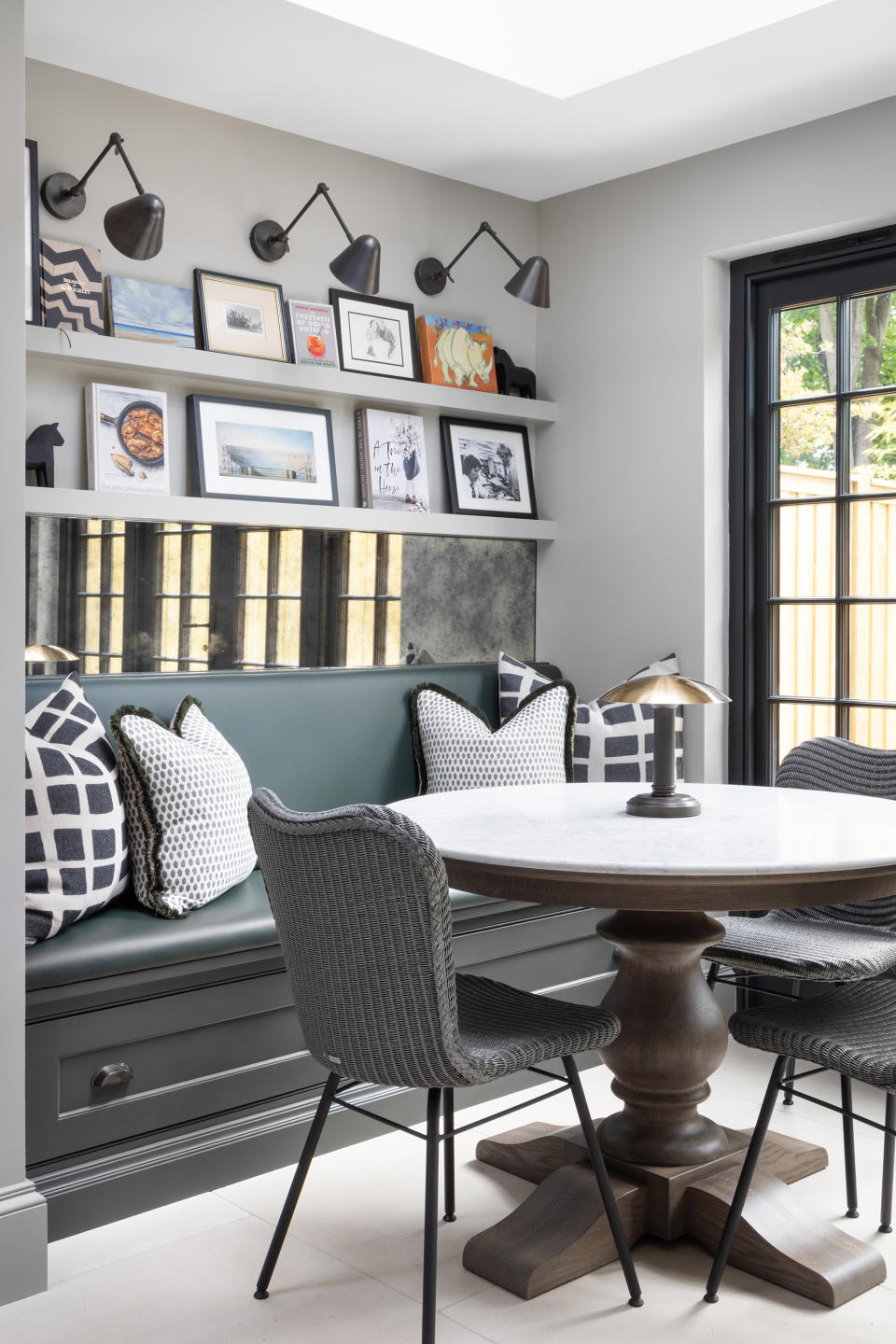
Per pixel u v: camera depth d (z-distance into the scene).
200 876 2.71
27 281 3.00
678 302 3.86
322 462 3.64
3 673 2.13
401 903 1.84
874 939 2.73
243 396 3.50
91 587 3.17
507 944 3.14
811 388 3.72
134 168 3.26
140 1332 2.04
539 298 3.73
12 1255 2.13
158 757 2.72
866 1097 3.18
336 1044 2.01
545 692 3.70
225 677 3.23
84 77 3.16
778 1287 2.21
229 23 2.87
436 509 4.00
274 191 3.56
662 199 3.88
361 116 3.45
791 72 3.16
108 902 2.66
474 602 4.08
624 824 2.30
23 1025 2.16
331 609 3.68
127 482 3.22
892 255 3.48
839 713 3.67
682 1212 2.36
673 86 3.24
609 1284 2.22
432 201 3.97
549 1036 2.06
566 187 4.09
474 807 2.54
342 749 3.44
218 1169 2.57
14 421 2.14
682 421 3.86
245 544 3.47
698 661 3.84
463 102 3.35
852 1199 2.47
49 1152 2.32
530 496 4.25
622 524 4.04
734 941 2.70
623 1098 2.46
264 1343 2.01
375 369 3.76
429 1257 1.90
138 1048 2.45
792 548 3.78
